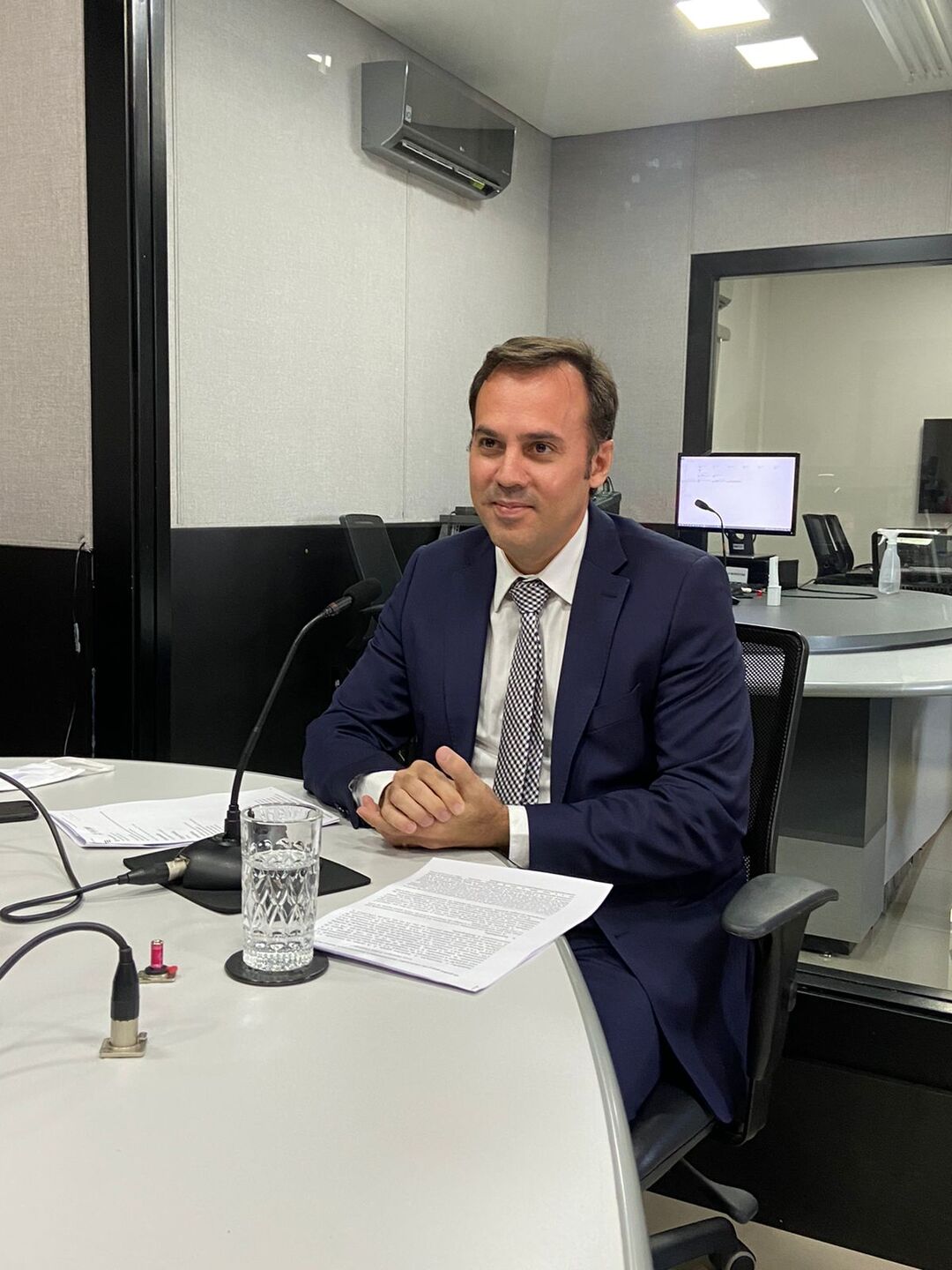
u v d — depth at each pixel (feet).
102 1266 1.69
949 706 7.82
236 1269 1.70
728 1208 5.15
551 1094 2.27
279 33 8.35
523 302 8.95
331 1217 1.84
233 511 8.32
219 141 8.04
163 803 4.44
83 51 7.18
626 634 4.46
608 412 4.63
